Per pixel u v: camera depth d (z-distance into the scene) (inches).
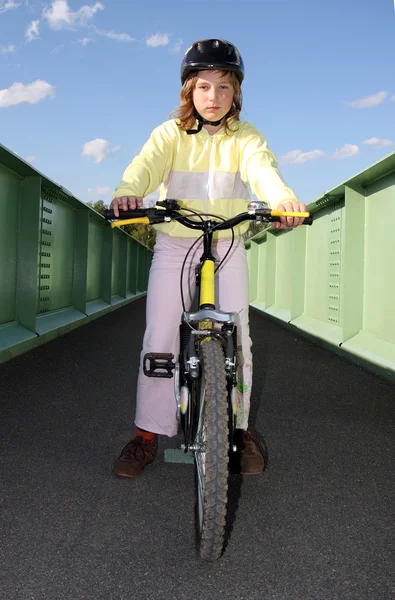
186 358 82.3
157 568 76.1
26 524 87.4
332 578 74.4
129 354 247.9
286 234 428.8
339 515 93.6
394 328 215.8
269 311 460.1
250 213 83.5
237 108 102.4
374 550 82.0
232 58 95.6
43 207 297.1
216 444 73.4
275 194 90.9
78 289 378.0
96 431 136.0
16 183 248.4
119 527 87.7
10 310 248.8
